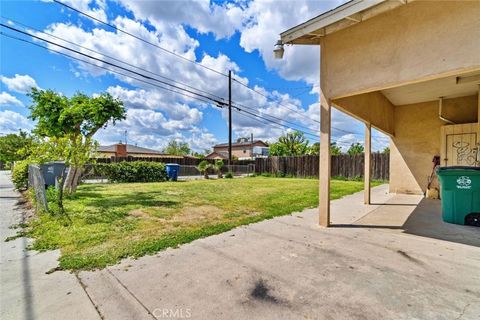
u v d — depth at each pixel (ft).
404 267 8.27
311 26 12.21
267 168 59.21
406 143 26.02
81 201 20.33
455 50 9.29
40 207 16.67
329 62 13.46
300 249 10.03
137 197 23.18
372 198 23.79
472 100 21.40
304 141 76.07
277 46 13.69
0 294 6.64
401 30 10.71
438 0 9.68
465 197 13.67
